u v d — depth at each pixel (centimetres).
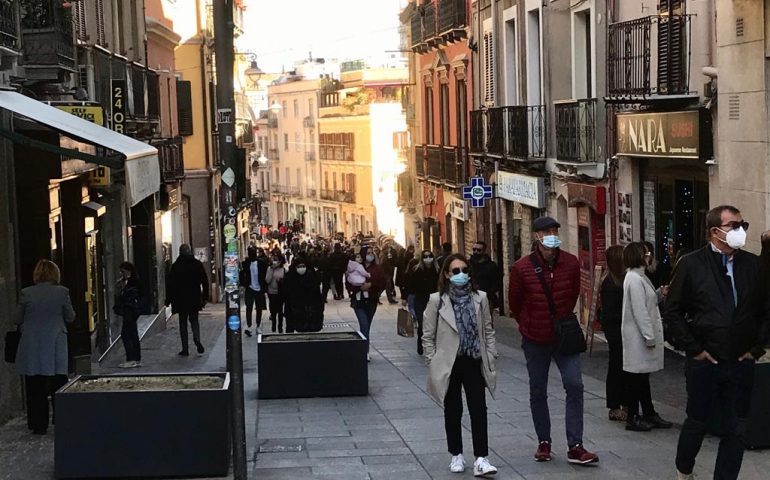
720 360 788
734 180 1535
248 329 2538
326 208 10000
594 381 1529
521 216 2934
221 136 996
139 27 2786
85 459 941
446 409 968
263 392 1509
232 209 977
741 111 1503
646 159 1969
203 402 947
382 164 8831
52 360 1182
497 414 1303
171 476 947
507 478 942
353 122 9138
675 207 1841
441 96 4062
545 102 2611
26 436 1191
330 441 1162
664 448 1051
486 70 3266
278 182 11294
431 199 4366
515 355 2006
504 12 3022
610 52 1936
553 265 985
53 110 1338
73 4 1789
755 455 978
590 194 2231
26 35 1512
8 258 1324
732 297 789
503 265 3162
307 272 1895
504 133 2892
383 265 3631
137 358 1916
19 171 1423
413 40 4375
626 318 1120
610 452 1039
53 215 1622
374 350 2138
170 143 3133
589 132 2209
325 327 2688
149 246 2789
